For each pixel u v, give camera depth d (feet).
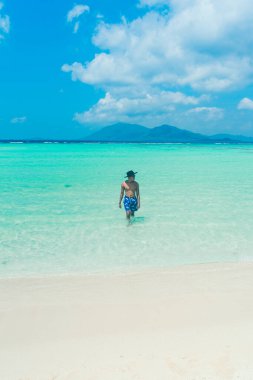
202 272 20.48
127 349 11.94
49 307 15.57
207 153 199.00
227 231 30.81
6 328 13.64
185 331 13.14
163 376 10.40
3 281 19.25
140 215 37.14
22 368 11.00
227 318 14.21
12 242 27.58
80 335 13.00
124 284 18.54
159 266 21.94
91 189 55.62
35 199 46.47
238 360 11.12
